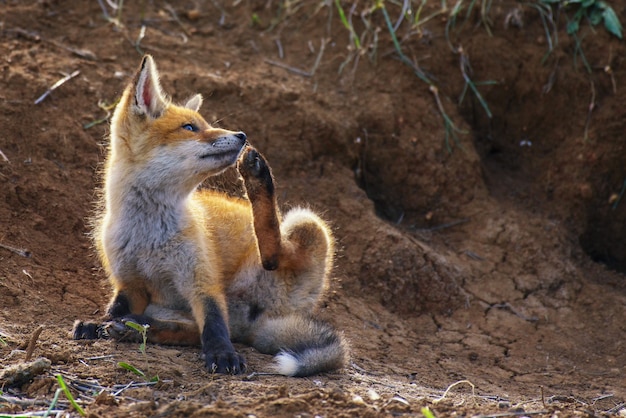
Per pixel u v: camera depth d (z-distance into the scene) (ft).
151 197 31.09
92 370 26.32
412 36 49.83
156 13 50.19
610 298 43.04
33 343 26.40
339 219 43.11
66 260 35.83
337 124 45.55
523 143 50.37
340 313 38.40
